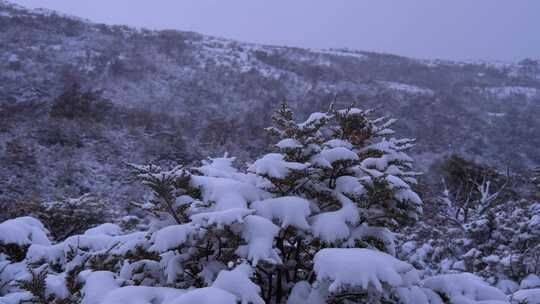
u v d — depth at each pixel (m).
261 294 3.28
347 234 2.84
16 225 5.00
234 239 2.80
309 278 3.30
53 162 17.84
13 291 4.09
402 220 3.31
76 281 3.48
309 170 3.11
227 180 3.29
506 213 8.56
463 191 13.73
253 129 27.62
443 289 3.31
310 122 3.34
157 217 3.37
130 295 2.51
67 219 9.10
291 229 2.98
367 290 2.65
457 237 7.82
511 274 5.39
